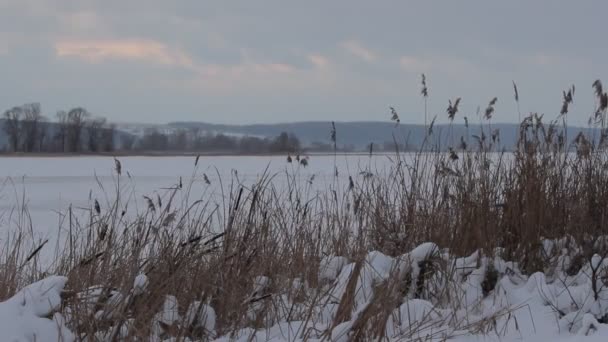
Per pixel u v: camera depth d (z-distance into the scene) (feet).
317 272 19.02
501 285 18.60
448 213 20.98
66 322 14.26
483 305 17.90
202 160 212.23
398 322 16.57
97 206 18.88
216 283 16.48
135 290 14.92
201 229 17.85
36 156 250.98
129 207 37.09
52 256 25.67
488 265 19.15
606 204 21.31
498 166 21.62
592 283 17.31
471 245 20.44
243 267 17.17
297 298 17.79
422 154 21.85
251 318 16.61
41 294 13.35
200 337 15.42
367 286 17.29
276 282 17.79
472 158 21.58
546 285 18.11
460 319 17.13
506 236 20.80
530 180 20.92
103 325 14.38
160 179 112.37
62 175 135.54
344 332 14.89
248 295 16.84
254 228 18.40
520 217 20.70
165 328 15.01
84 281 16.31
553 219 21.22
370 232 20.89
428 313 16.35
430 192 21.45
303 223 20.42
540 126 21.90
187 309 15.57
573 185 21.76
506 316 17.10
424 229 20.92
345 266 18.53
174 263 16.33
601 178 21.72
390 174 22.21
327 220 21.42
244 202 18.49
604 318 17.04
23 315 12.79
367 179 21.98
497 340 15.90
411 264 18.13
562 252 20.56
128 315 14.73
